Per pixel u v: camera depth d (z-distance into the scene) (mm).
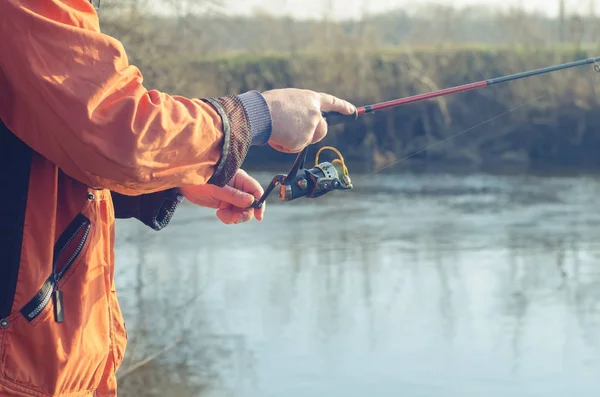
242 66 12641
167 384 7320
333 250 11852
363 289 10117
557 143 14781
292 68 12578
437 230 13023
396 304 9586
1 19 1307
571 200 14977
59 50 1307
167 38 11977
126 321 8711
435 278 10531
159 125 1341
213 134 1426
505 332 8742
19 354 1434
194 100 1438
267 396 7105
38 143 1372
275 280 10344
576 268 11055
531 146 14938
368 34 13844
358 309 9352
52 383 1457
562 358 8008
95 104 1304
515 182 16031
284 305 9398
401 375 7594
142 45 11289
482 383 7438
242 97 1500
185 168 1412
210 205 1956
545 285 10273
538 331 8750
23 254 1425
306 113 1562
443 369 7719
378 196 15742
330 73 11711
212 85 12062
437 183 16484
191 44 12352
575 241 12344
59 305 1473
